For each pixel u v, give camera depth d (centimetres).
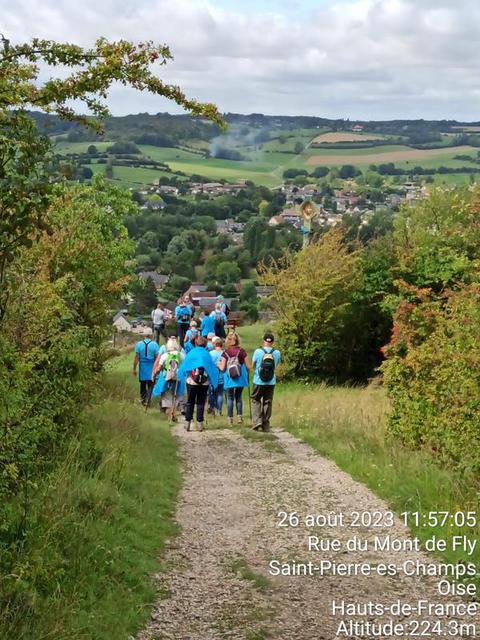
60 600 527
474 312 1022
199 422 1465
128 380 2100
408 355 1143
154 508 841
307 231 2511
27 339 741
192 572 662
